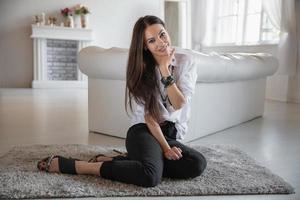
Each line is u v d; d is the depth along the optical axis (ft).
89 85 8.13
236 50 18.28
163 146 4.84
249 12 17.30
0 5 20.17
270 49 15.88
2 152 6.25
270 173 5.14
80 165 4.82
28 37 20.75
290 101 15.05
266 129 8.95
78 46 21.21
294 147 7.07
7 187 4.34
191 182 4.70
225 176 4.96
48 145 6.70
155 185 4.49
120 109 7.50
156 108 4.93
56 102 13.87
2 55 20.53
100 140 7.38
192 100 7.25
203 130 7.86
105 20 22.65
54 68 21.17
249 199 4.27
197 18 21.27
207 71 7.16
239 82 9.36
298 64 14.53
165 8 24.34
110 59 7.14
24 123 9.20
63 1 21.33
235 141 7.56
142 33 4.73
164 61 4.80
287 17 14.23
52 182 4.55
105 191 4.31
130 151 4.88
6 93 17.22
